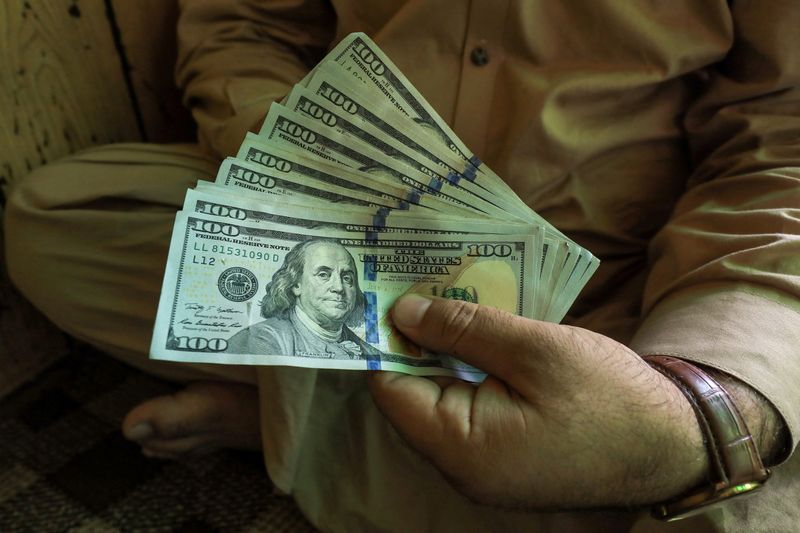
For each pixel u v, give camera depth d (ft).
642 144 2.44
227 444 2.92
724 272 1.71
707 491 1.43
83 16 2.97
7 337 3.16
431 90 2.44
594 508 1.53
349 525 2.41
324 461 2.40
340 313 1.79
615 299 2.48
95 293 2.56
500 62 2.38
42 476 2.85
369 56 2.01
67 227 2.40
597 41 2.26
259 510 2.76
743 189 2.05
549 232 1.98
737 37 2.27
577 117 2.33
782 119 2.16
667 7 2.22
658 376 1.47
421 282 1.90
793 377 1.49
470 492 1.55
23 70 2.78
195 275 1.73
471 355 1.57
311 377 2.13
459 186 2.01
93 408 3.25
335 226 1.88
